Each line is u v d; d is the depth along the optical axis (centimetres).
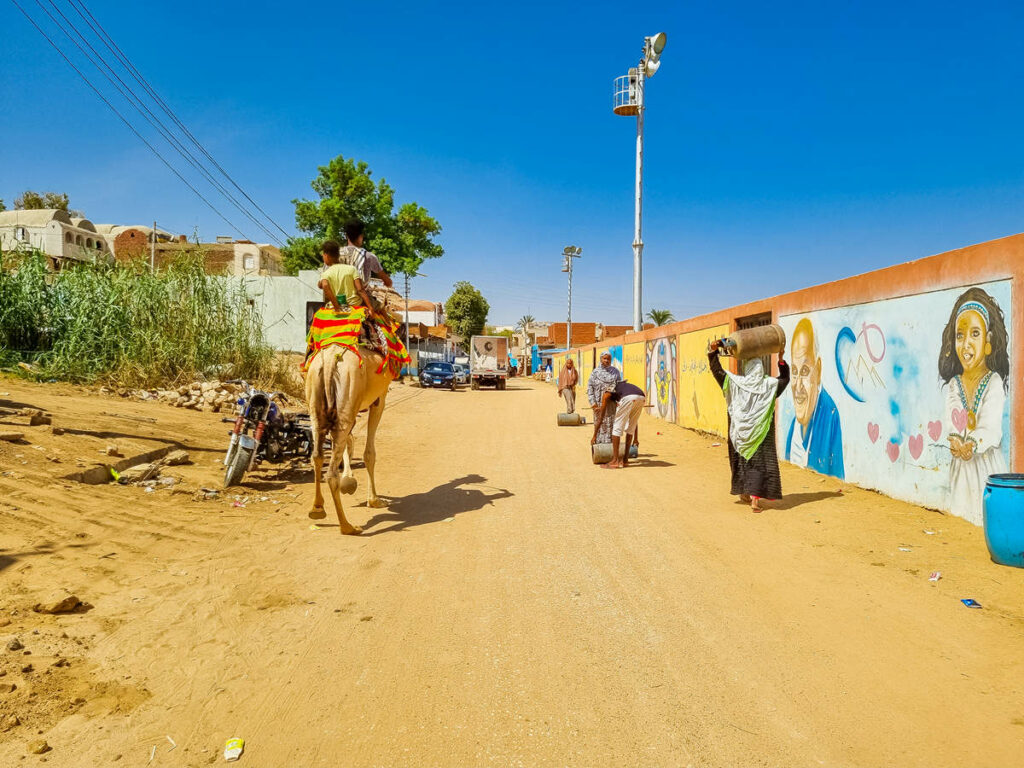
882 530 680
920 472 780
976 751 310
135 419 1076
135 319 1533
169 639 428
